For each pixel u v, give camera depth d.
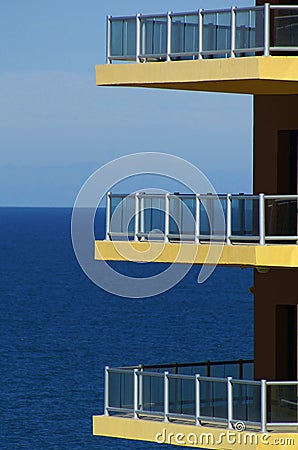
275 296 63.91
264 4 60.97
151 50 62.28
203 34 60.66
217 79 58.75
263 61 57.41
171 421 59.78
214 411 58.75
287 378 63.81
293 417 58.19
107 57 63.47
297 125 62.88
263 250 58.28
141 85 62.16
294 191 63.78
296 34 59.31
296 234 60.50
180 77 60.03
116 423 61.12
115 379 61.91
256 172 64.69
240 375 65.31
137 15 62.62
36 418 149.75
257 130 64.62
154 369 62.72
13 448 138.00
